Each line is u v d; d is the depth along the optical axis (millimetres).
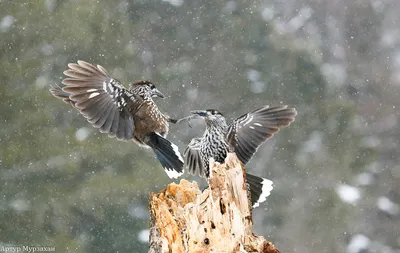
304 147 28750
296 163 28172
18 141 23812
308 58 31203
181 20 31000
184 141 25578
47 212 23516
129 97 10008
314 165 28344
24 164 23703
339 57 36094
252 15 31812
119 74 26906
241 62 30859
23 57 25203
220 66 30641
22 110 24109
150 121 10234
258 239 8930
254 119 10633
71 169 23719
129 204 23766
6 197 23484
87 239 23562
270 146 28219
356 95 34219
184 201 9172
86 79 9758
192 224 8898
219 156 10672
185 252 8852
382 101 34031
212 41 31047
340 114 30266
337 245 27344
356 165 29750
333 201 27859
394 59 36406
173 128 25703
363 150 30047
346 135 29891
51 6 26219
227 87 30047
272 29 31688
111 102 9922
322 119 30094
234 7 31828
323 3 36531
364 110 33531
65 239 23375
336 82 32656
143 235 23641
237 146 10641
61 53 25719
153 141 10352
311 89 30859
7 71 24688
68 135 23906
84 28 26125
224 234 8891
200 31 31141
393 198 29594
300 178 27984
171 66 29734
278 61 31047
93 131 24031
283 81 30766
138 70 28344
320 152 28812
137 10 30469
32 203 23484
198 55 30609
